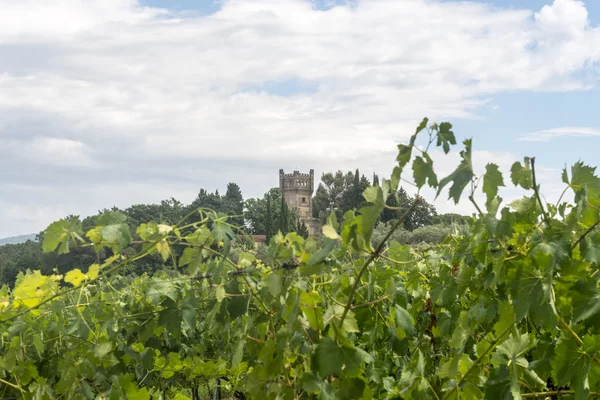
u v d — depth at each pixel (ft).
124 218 8.75
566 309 8.23
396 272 14.14
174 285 12.07
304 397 8.30
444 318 13.32
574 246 8.09
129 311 13.89
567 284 8.07
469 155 7.07
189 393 19.08
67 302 12.71
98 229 8.50
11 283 196.85
